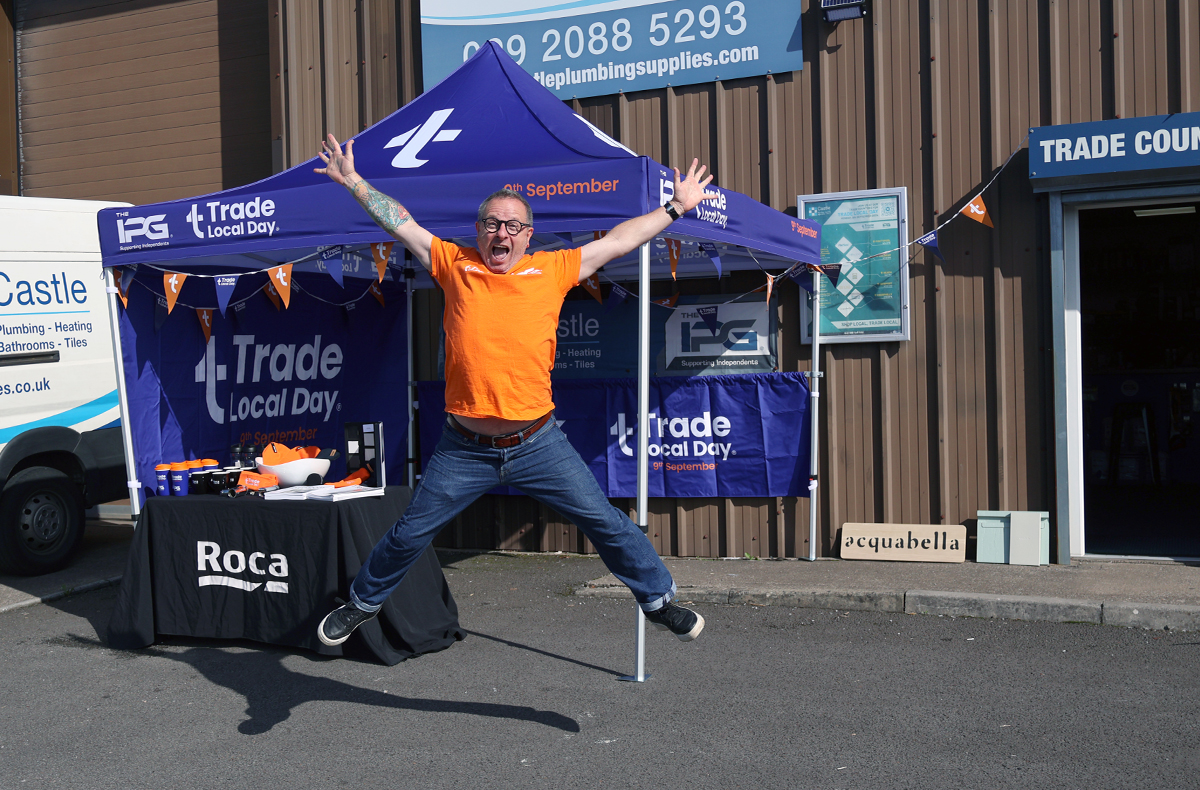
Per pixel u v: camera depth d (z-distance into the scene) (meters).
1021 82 6.66
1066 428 6.56
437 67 7.95
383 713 4.14
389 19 8.19
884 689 4.30
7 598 6.45
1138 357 10.66
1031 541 6.54
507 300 3.28
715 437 7.34
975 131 6.77
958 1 6.78
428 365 8.09
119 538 8.91
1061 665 4.57
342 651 4.97
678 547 7.47
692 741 3.74
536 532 7.86
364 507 5.09
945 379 6.86
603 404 7.59
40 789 3.45
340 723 4.03
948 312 6.86
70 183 10.03
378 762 3.61
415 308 8.09
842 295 7.07
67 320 7.38
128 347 5.93
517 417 3.26
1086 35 6.52
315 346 7.20
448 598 5.36
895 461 7.00
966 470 6.84
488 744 3.76
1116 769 3.37
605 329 7.62
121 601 5.27
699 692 4.32
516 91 5.65
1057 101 6.58
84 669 4.91
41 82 10.11
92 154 9.93
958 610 5.58
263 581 5.11
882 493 7.04
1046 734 3.71
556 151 5.05
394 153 5.50
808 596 5.87
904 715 3.96
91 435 7.50
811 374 7.00
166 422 6.17
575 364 7.69
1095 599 5.42
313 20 8.39
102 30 9.86
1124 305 10.68
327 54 8.34
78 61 9.96
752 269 7.25
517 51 7.79
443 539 8.10
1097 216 10.60
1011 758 3.49
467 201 4.84
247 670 4.80
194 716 4.16
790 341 7.23
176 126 9.59
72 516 7.36
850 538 6.99
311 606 4.96
